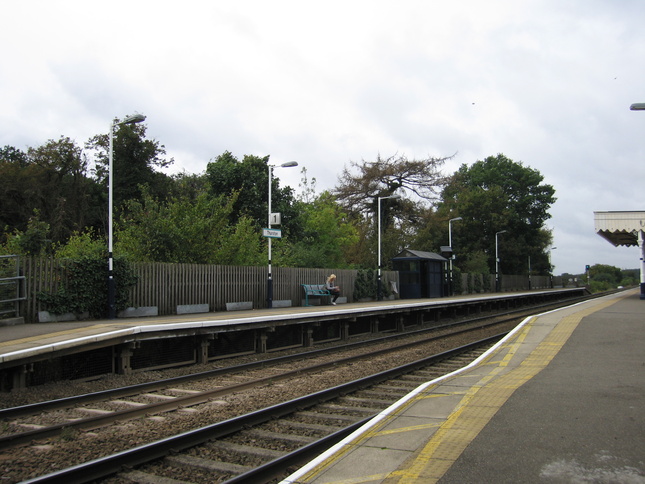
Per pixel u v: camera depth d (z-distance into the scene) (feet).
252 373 39.91
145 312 58.85
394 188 178.19
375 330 72.90
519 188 226.79
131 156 133.08
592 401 22.81
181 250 71.77
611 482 14.16
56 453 20.59
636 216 108.88
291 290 83.46
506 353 36.88
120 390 31.53
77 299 52.37
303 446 20.33
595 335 43.57
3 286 46.78
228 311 68.59
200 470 19.15
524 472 14.90
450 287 128.77
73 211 129.39
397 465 15.76
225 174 117.80
